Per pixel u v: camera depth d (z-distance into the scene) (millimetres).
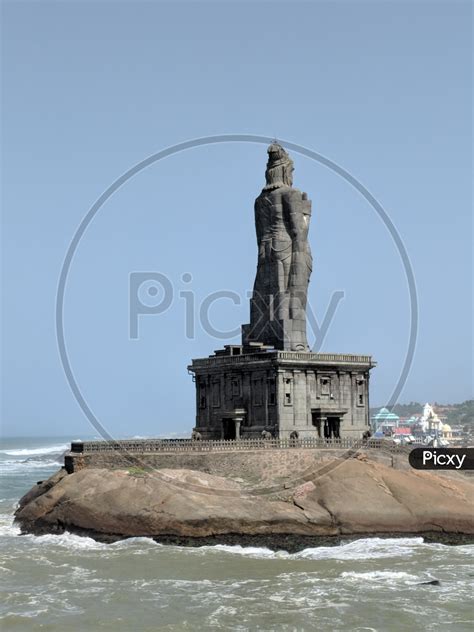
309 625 57531
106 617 59188
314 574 69938
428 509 82812
